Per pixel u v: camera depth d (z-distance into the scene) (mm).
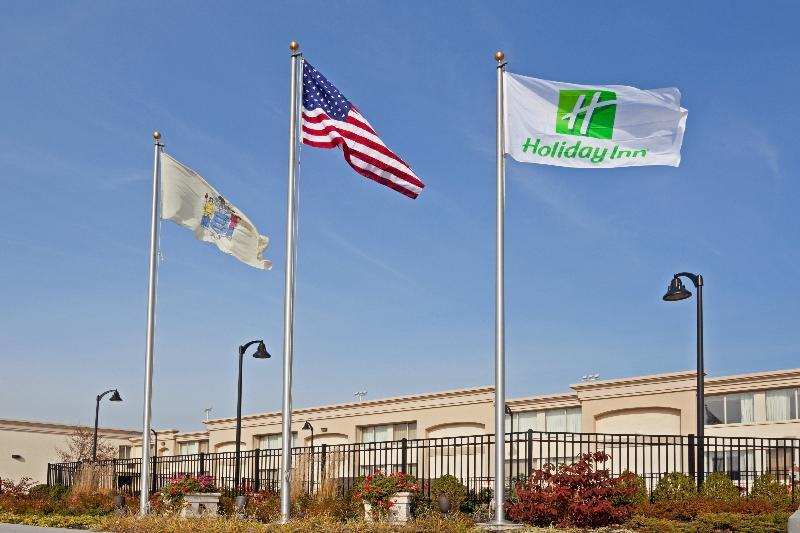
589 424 38688
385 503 20797
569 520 18453
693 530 17344
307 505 22641
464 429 43906
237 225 23188
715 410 36812
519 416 42156
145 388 23734
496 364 18141
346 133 19969
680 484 21453
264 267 23359
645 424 37125
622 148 18109
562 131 18391
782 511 18234
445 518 19328
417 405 46125
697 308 23375
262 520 22469
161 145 24516
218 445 55812
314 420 51188
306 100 20594
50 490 34969
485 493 22547
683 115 18078
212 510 23781
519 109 18656
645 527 17641
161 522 20656
